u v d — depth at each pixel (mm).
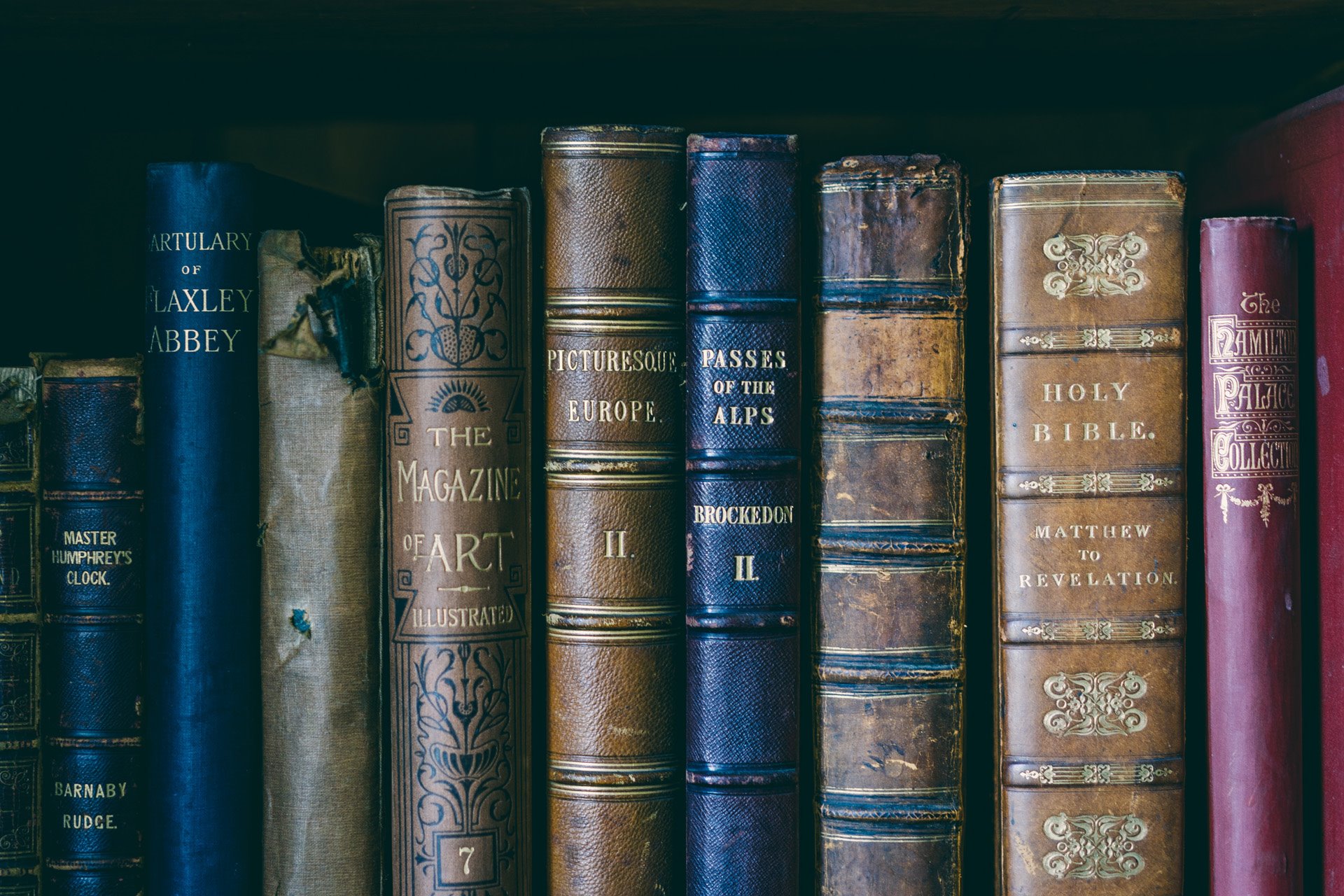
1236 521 809
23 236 1035
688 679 830
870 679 819
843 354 821
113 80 951
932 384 821
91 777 843
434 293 819
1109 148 1071
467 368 821
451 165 1082
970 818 893
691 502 823
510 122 1083
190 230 828
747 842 816
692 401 821
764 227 816
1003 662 819
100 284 1061
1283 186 877
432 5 787
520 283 836
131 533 847
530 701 848
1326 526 820
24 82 965
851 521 823
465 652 822
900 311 818
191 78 954
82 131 1062
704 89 1000
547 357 835
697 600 822
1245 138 944
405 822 831
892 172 817
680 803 845
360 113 1065
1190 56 901
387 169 1082
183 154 1078
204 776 825
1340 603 801
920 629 822
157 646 832
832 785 825
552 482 835
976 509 877
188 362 825
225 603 830
